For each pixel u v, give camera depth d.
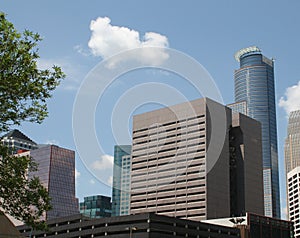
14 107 27.28
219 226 136.50
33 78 27.89
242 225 150.50
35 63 27.77
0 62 26.67
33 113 28.03
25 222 29.12
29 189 29.61
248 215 158.50
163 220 118.56
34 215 30.08
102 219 123.69
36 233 137.75
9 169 28.30
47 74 28.23
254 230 157.75
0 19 27.52
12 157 28.64
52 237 134.38
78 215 130.88
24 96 27.50
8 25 27.55
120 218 120.38
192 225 126.56
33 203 28.89
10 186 27.78
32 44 28.16
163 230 117.56
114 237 118.69
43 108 28.33
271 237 162.75
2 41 27.34
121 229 118.50
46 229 29.84
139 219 116.94
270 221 165.25
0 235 45.28
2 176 28.02
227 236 138.25
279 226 167.75
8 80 26.50
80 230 127.81
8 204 28.42
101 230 122.44
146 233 114.12
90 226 125.88
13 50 27.30
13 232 46.34
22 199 28.64
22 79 26.94
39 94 27.95
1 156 28.19
